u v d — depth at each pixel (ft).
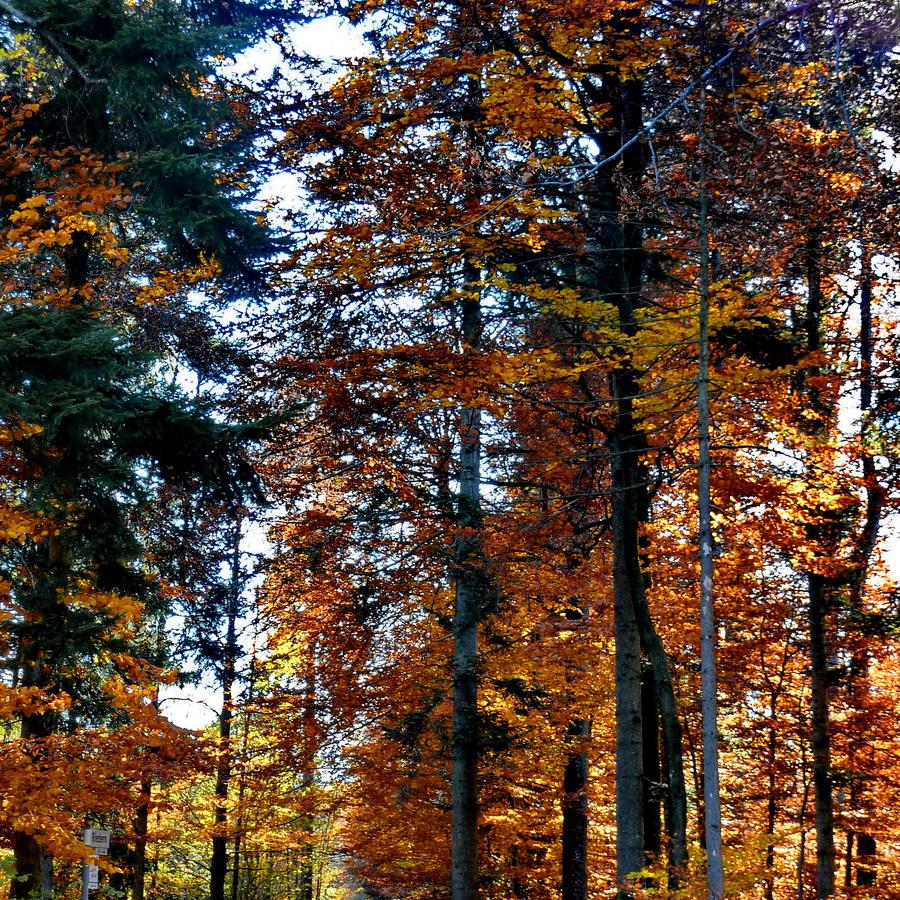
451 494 50.26
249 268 45.27
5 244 34.94
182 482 40.57
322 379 39.06
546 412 47.14
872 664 50.90
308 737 56.80
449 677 56.39
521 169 36.99
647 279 44.16
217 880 68.95
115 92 40.09
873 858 50.55
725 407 40.96
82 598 35.04
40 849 39.60
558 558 52.54
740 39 30.25
